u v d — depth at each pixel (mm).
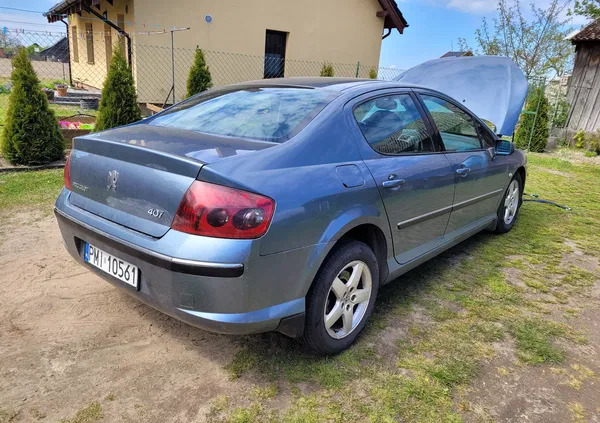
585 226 5105
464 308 3086
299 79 3053
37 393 2080
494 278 3598
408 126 2965
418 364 2432
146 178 2014
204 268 1835
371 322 2844
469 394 2225
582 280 3645
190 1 10930
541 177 7984
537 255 4148
